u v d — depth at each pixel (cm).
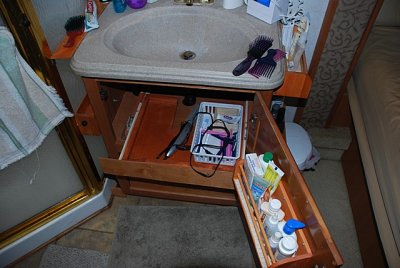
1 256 128
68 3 110
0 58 82
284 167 90
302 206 83
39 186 126
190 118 130
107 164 111
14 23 84
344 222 154
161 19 119
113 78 99
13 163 108
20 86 89
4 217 123
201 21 119
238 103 139
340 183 169
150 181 149
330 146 173
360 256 142
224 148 116
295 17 112
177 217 155
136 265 140
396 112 116
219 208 158
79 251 143
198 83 96
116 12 115
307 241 85
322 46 137
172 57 121
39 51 95
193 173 109
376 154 123
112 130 123
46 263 139
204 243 147
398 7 140
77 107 126
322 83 153
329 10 123
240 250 145
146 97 141
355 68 152
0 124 91
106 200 156
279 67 96
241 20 112
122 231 150
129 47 116
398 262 101
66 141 119
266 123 96
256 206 101
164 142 127
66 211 142
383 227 113
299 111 168
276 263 82
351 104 152
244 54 107
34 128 100
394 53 137
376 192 122
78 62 98
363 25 129
